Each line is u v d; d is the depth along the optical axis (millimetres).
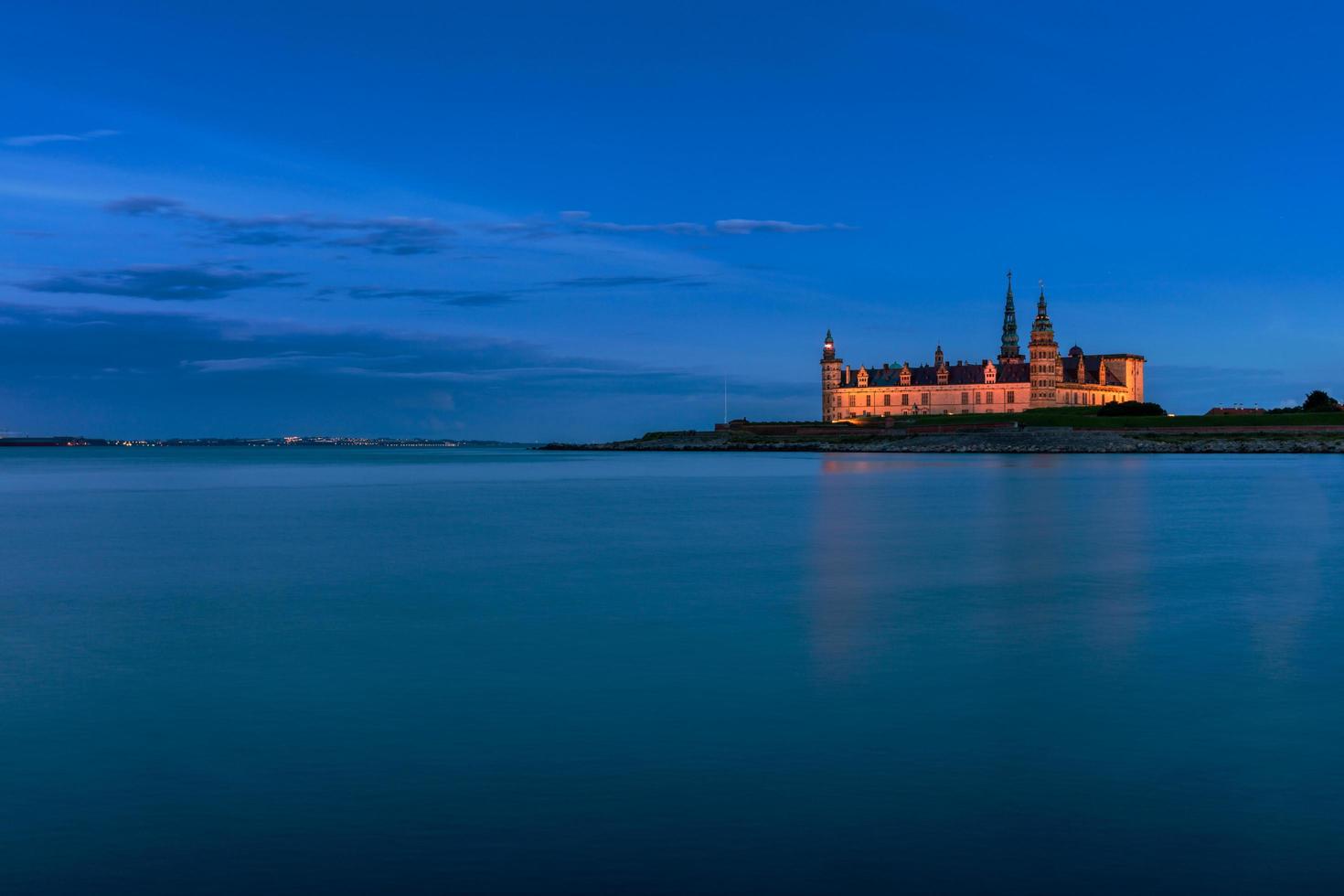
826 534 49781
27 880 12141
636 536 49531
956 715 18234
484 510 67000
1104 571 36219
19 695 19750
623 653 23203
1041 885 12047
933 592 31516
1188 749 16406
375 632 25703
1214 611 28234
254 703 19141
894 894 11859
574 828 13453
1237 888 11977
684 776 15211
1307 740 16859
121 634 25516
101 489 96812
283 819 13758
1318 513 59875
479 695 19641
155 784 15008
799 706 18844
